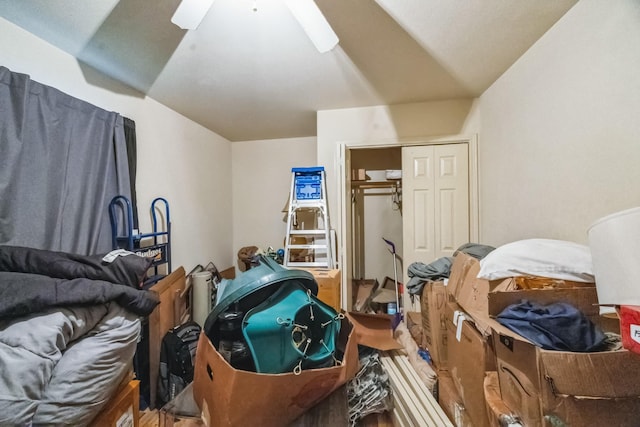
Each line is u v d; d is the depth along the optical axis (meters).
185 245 2.64
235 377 0.80
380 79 1.96
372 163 3.26
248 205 3.60
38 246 1.34
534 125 1.55
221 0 1.20
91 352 0.94
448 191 2.44
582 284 0.99
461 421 1.29
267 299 0.96
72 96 1.57
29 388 0.78
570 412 0.74
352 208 3.23
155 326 1.84
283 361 0.89
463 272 1.44
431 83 2.03
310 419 0.92
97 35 1.42
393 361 1.84
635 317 0.58
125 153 1.83
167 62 1.69
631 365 0.73
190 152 2.73
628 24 1.01
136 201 1.99
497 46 1.56
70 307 0.94
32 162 1.33
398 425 1.52
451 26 1.39
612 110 1.08
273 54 1.64
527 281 1.05
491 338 1.12
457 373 1.39
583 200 1.22
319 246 2.46
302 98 2.27
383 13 1.29
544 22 1.35
